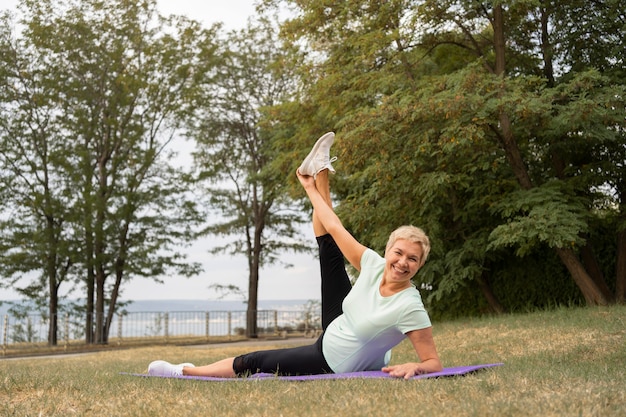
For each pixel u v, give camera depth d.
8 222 28.11
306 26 19.44
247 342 30.12
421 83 17.08
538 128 16.91
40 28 28.38
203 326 33.16
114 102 29.70
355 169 18.97
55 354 25.52
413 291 5.62
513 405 4.19
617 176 18.06
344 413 4.16
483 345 12.62
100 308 29.30
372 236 19.70
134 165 29.92
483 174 18.53
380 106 15.70
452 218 19.53
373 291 5.68
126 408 4.64
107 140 30.09
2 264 27.75
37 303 28.47
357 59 18.11
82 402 5.02
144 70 30.56
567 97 16.03
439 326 16.77
